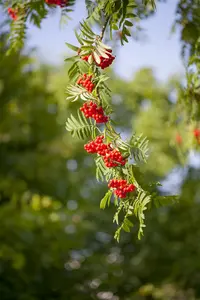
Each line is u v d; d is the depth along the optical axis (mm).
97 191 10938
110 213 10539
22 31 3406
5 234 7141
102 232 10516
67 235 7883
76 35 2594
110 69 8688
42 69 9695
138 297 8953
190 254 9516
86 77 2562
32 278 7621
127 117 9000
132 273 9297
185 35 3629
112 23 2805
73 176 10242
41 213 7332
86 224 8102
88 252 10477
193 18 3594
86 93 2545
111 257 10664
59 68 9828
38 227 7598
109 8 2801
